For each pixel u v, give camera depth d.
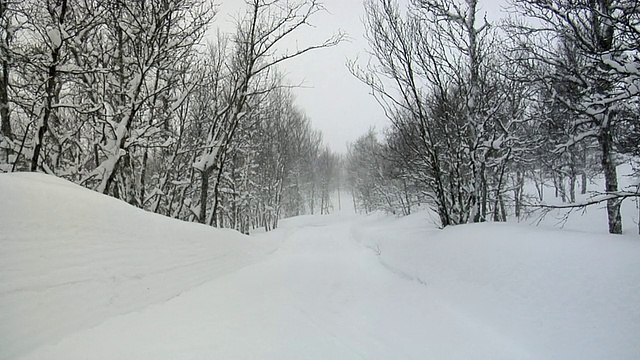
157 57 10.19
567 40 8.20
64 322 3.52
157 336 3.89
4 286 3.10
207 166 13.10
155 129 10.82
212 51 15.29
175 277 5.88
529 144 9.16
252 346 3.95
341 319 5.13
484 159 9.41
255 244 12.57
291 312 5.36
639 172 7.74
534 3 7.70
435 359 3.84
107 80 10.44
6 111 7.80
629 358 3.03
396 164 16.73
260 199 30.84
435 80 9.38
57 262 3.74
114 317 4.16
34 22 7.77
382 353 3.99
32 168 7.10
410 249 8.56
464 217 9.31
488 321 4.46
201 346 3.78
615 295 3.51
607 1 7.02
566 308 3.81
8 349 2.90
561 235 4.82
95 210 4.81
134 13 10.25
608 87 7.21
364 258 11.41
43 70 7.48
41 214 3.87
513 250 5.11
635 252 3.77
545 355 3.54
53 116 9.79
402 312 5.36
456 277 5.86
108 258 4.51
